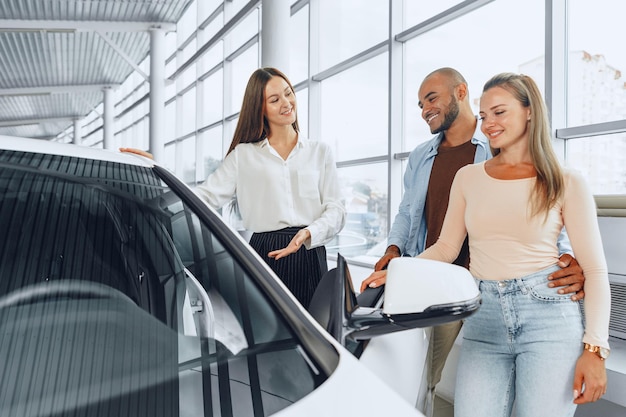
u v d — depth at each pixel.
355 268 4.12
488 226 1.14
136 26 9.89
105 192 0.80
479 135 1.63
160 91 9.97
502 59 3.15
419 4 3.93
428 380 1.13
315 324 0.67
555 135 2.65
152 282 0.69
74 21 9.44
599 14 2.47
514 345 1.12
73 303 0.62
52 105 19.45
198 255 0.76
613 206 1.94
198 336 0.64
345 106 4.90
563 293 1.07
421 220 1.74
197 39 9.10
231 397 0.55
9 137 0.84
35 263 0.64
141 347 0.61
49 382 0.54
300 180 1.62
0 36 10.11
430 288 0.75
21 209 0.70
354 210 4.77
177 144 10.50
